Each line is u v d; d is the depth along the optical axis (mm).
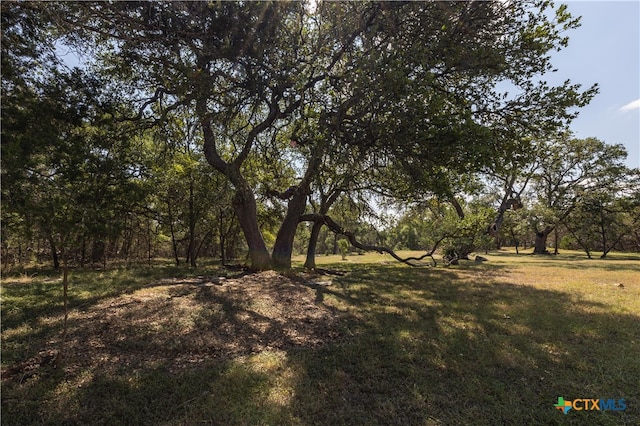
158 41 6465
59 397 3180
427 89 7117
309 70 8453
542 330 5301
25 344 4535
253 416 2926
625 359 4176
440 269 16047
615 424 2906
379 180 12797
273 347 4570
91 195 4195
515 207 24359
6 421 2820
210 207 15391
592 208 31406
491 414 3039
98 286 9219
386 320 5863
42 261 15797
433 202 14414
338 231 15102
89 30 6301
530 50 8070
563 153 31344
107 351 4336
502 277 12562
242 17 6355
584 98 8062
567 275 13461
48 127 4258
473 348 4492
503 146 8188
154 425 2807
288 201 14328
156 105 9508
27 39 5332
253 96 8172
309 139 8586
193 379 3553
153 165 7227
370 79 7035
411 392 3379
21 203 3521
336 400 3207
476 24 7895
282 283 9883
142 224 17891
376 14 8000
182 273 12195
